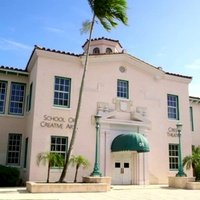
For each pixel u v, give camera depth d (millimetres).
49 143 20156
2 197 13344
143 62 24750
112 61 23656
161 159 23984
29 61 23031
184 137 25672
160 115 24922
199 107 30656
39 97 20484
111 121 22297
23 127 23109
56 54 21375
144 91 24594
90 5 18906
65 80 21766
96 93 22422
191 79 27203
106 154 21734
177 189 19422
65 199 13125
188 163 22031
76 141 20891
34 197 13539
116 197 14391
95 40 29406
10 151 22516
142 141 20812
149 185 22141
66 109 21156
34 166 19375
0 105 23000
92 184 16891
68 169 20156
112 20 19062
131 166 22859
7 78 23547
